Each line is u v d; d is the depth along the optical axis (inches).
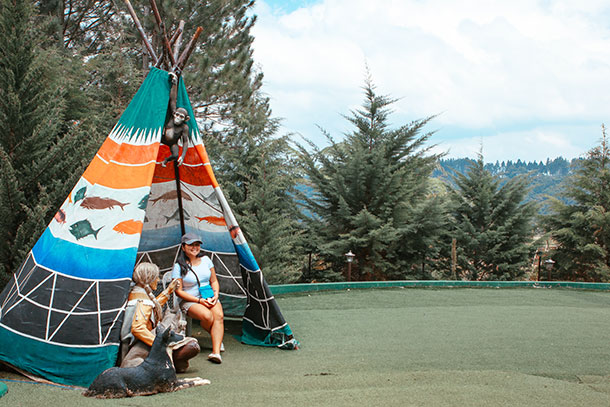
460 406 166.7
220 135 806.5
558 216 802.8
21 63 378.3
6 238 354.6
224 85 751.7
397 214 689.6
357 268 713.6
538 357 252.5
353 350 265.7
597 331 324.8
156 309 205.6
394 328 326.0
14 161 372.8
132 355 197.2
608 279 727.1
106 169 240.2
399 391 183.2
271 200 619.5
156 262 319.9
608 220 739.4
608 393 189.9
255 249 586.2
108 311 207.8
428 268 752.3
